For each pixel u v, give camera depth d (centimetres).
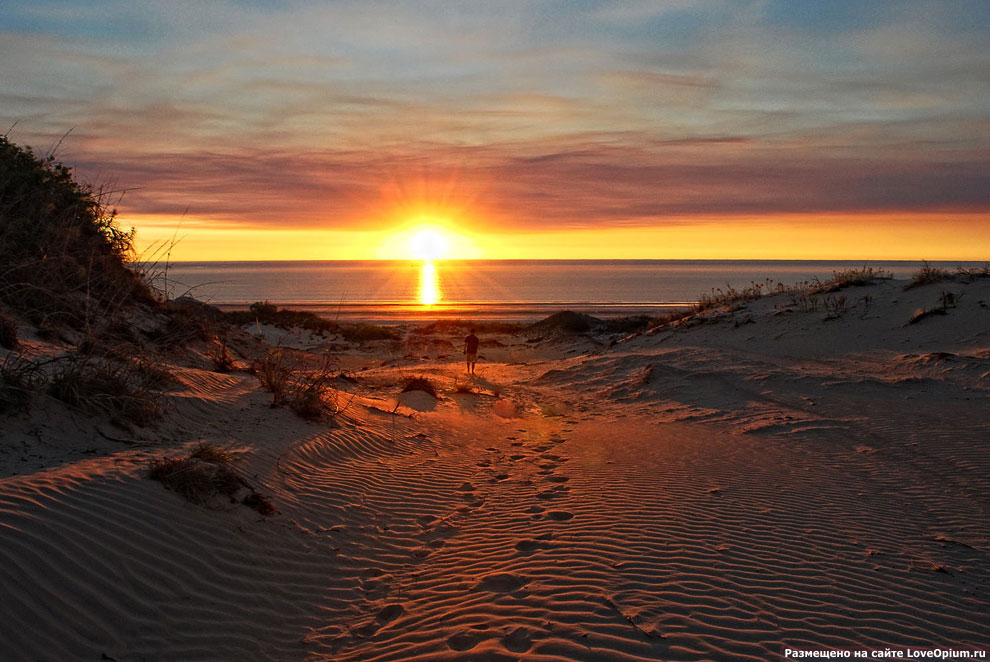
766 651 377
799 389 1366
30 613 361
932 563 512
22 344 732
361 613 465
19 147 1105
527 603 444
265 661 395
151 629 393
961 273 2119
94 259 1008
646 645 380
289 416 869
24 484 462
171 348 1082
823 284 2450
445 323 4238
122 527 458
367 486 718
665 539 559
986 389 1205
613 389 1593
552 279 19912
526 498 705
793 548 539
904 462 823
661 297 10906
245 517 545
